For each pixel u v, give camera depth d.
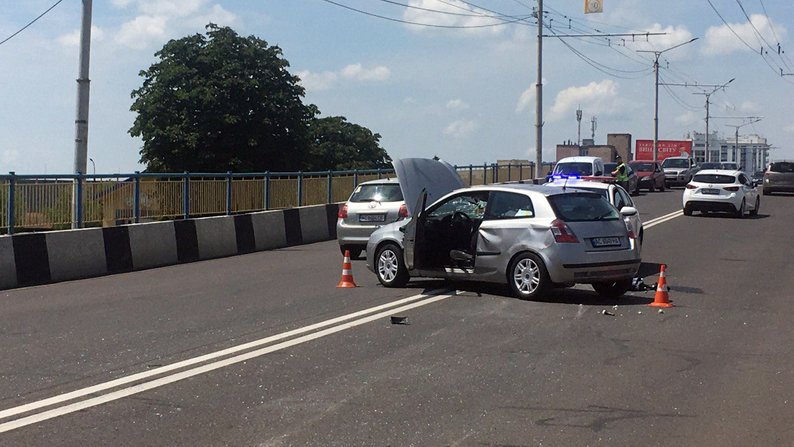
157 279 14.88
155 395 7.02
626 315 10.72
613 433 6.02
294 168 47.25
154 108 44.72
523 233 11.68
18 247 14.27
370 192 17.69
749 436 5.97
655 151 59.84
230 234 19.25
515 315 10.62
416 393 7.05
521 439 5.89
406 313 10.80
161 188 18.12
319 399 6.88
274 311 11.09
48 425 6.21
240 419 6.35
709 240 21.14
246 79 46.06
